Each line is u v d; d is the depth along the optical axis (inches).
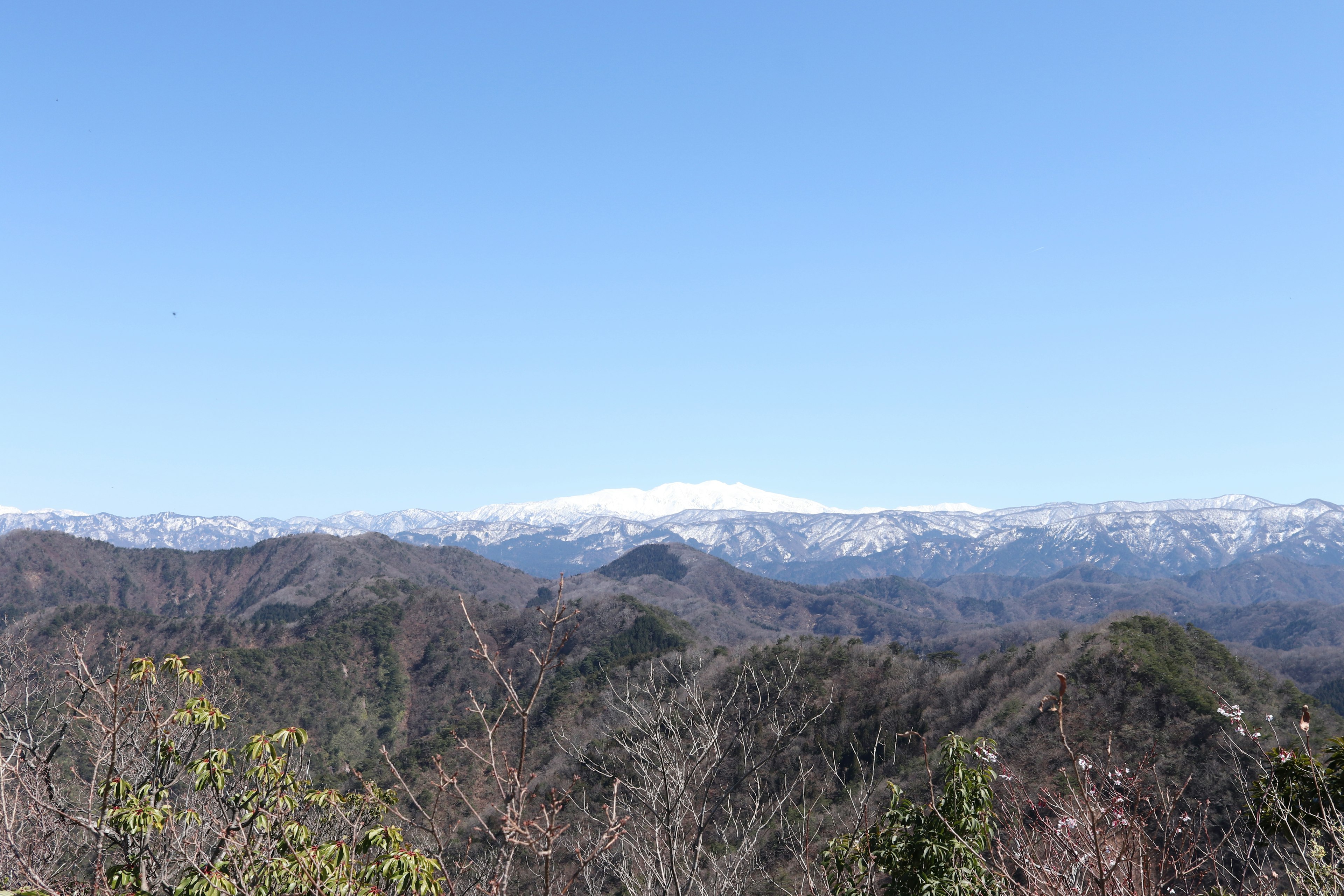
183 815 302.2
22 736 328.2
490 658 234.1
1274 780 344.5
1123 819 260.8
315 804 326.0
